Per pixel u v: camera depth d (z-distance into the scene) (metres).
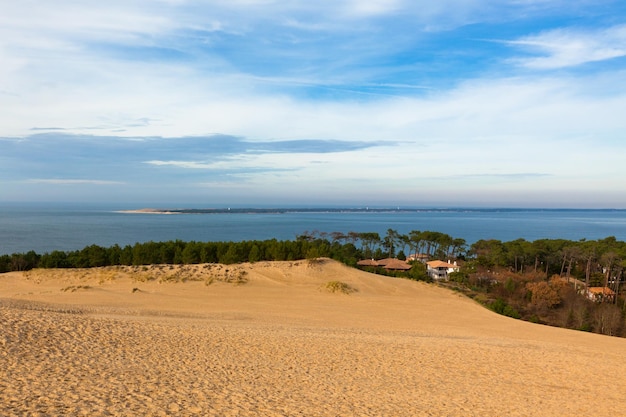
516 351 22.45
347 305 38.09
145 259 49.31
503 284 62.78
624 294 64.25
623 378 18.67
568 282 67.69
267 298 39.22
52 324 18.45
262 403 12.20
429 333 27.77
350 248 90.00
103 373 13.34
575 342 28.69
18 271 48.53
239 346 19.19
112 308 29.59
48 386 11.48
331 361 18.05
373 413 12.32
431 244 105.12
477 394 15.12
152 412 10.57
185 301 35.66
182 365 15.41
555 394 15.88
